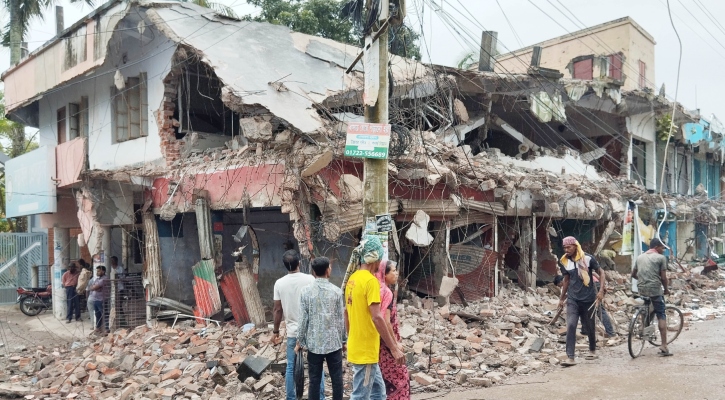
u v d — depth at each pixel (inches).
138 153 503.2
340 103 413.7
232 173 387.9
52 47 559.8
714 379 264.8
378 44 278.2
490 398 251.8
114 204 502.9
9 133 953.5
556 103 577.6
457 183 402.3
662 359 310.5
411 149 380.2
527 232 514.0
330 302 211.6
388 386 206.1
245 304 385.1
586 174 657.6
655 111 732.7
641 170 784.9
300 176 329.4
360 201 350.3
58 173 590.6
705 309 499.8
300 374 224.2
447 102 481.7
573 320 306.7
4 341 483.5
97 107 567.8
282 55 437.7
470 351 326.0
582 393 251.8
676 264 721.0
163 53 469.1
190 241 490.9
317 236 341.1
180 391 281.3
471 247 455.8
